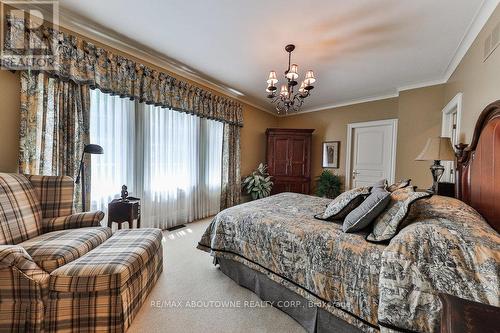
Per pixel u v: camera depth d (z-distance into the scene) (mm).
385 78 3588
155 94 3111
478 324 713
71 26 2301
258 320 1632
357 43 2568
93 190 2590
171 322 1582
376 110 4574
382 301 1117
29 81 2043
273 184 5223
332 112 5238
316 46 2658
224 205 4527
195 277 2172
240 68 3375
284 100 2859
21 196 1781
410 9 1973
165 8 2076
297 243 1621
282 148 5223
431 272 1059
